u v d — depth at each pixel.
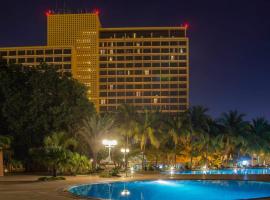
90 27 175.12
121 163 68.94
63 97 65.44
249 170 74.50
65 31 174.75
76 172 53.97
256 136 88.38
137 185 40.66
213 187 40.56
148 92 173.38
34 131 61.97
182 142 75.69
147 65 174.38
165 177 48.56
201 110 77.38
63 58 165.38
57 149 45.44
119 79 174.12
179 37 175.50
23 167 63.16
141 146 68.44
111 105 172.75
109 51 175.38
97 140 60.00
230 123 83.44
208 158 81.31
